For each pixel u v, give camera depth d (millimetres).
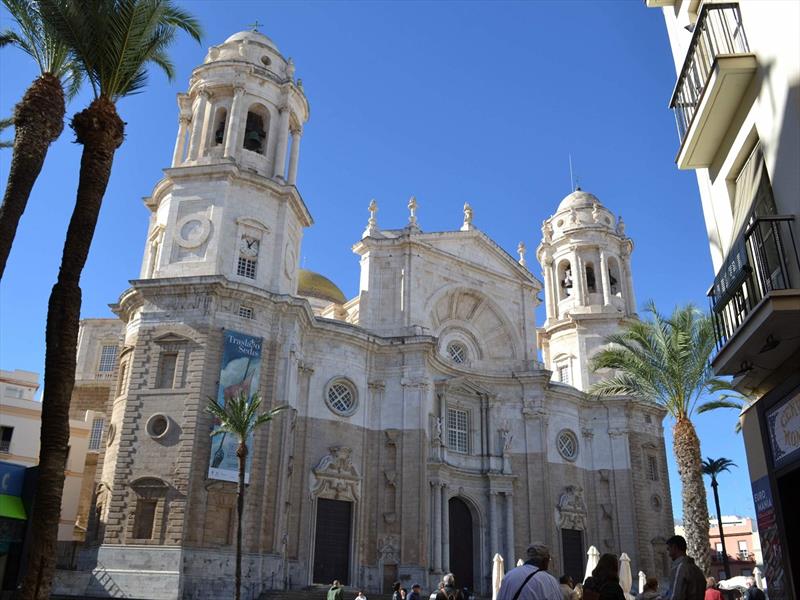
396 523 42656
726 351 14078
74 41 18750
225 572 33594
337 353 44344
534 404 52719
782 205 13516
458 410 50719
